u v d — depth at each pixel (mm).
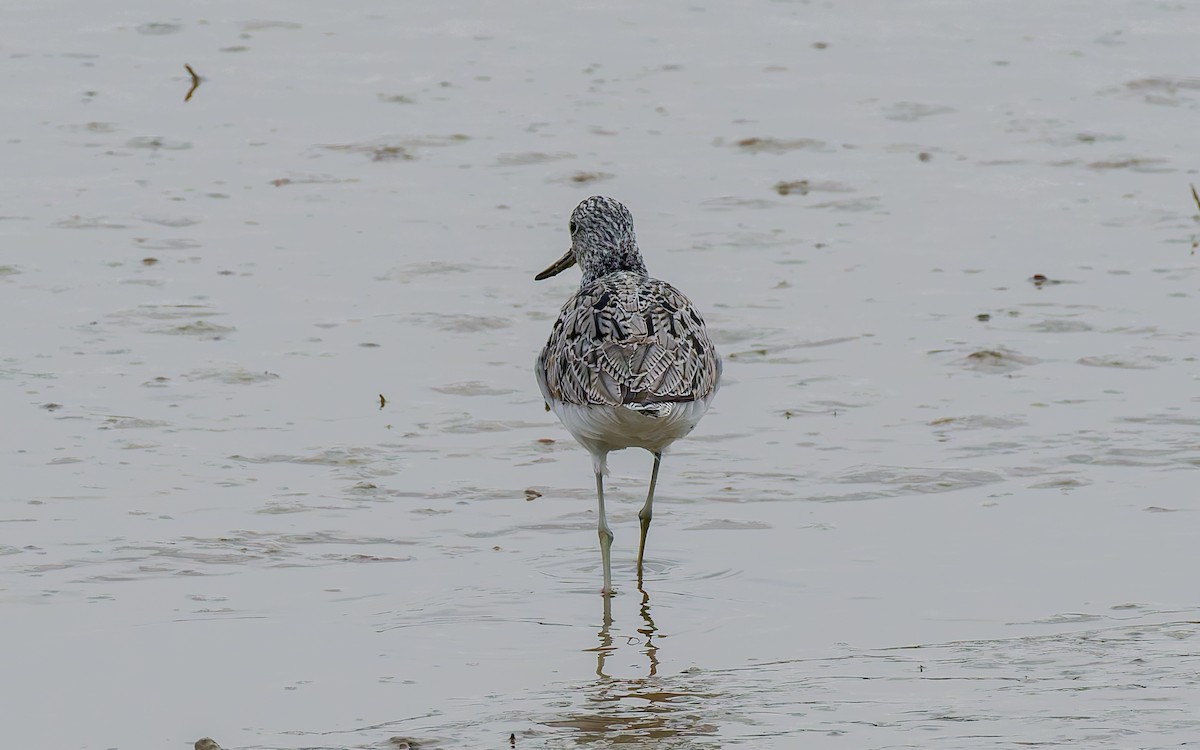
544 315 17297
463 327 16828
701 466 13180
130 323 16719
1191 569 10734
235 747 8078
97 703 8812
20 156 23688
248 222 20719
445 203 21766
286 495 12414
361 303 17609
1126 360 15594
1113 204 21703
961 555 11164
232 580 10836
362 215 21156
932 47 31141
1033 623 9773
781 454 13406
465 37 31984
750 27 32906
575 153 24250
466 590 10734
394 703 8766
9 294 17531
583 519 12180
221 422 14039
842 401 14688
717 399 14812
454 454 13461
